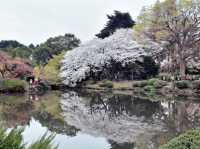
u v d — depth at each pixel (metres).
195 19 41.75
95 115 22.14
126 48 52.44
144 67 53.06
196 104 27.31
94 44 53.66
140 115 22.03
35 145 3.07
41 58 77.06
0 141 2.97
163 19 41.59
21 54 75.94
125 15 66.69
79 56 51.84
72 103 29.41
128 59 51.78
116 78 52.88
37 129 16.00
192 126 17.12
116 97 35.59
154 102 29.64
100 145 13.16
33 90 41.31
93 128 17.06
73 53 52.69
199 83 36.66
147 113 22.89
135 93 40.78
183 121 18.88
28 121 18.28
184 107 25.44
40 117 20.00
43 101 29.98
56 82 48.25
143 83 45.44
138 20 44.22
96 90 46.69
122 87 46.78
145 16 43.25
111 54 52.03
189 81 38.91
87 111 24.19
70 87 49.03
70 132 15.79
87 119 20.22
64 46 78.50
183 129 16.33
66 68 51.09
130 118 20.70
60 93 41.06
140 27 43.91
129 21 66.56
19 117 19.52
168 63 49.75
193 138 6.42
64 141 13.80
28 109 23.42
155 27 42.41
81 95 38.41
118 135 15.09
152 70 53.09
